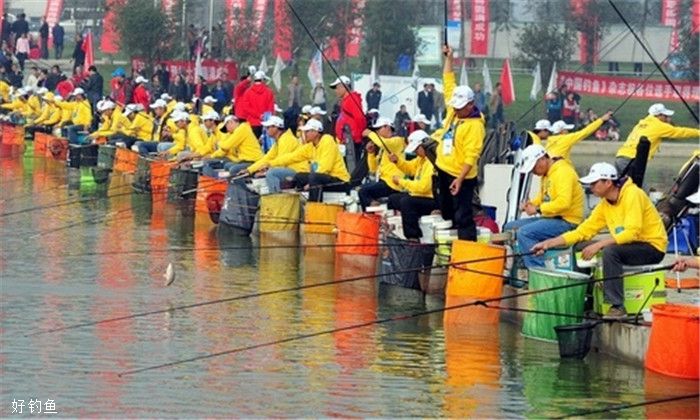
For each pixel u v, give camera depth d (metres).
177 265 26.50
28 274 25.09
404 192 26.23
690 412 15.97
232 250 28.67
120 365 18.09
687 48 45.25
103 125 47.16
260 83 36.97
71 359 18.34
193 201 35.50
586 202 24.69
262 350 19.06
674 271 19.52
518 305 21.17
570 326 18.48
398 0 53.81
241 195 31.05
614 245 18.64
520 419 15.73
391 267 24.25
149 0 61.72
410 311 22.11
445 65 25.64
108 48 63.22
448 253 23.27
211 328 20.48
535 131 28.20
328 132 34.50
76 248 28.42
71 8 70.94
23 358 18.36
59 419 15.61
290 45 55.25
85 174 44.31
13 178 42.97
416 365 18.25
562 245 19.36
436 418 15.76
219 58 58.31
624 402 16.42
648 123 25.95
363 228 26.67
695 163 22.00
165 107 45.34
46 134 51.84
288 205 30.25
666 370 17.59
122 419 15.64
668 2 48.19
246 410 16.00
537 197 21.69
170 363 18.20
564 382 17.38
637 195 18.53
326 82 54.78
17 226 31.84
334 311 22.03
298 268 26.50
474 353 19.00
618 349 18.64
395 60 53.53
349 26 54.62
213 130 36.50
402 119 42.72
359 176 30.16
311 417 15.77
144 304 22.36
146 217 33.88
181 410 16.00
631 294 18.75
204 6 62.25
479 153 22.41
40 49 69.12
